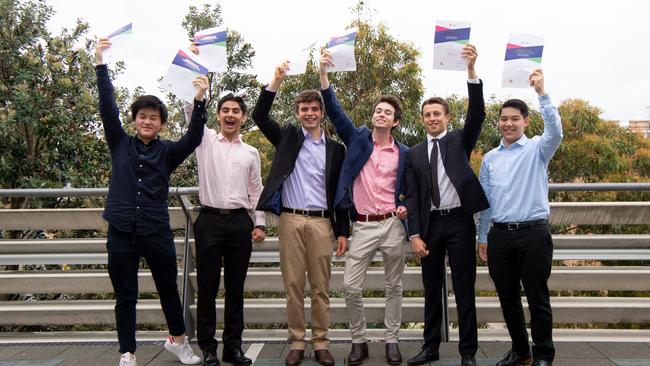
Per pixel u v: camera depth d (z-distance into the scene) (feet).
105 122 10.93
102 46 10.79
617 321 13.42
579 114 41.57
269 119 12.20
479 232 12.03
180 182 30.07
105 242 14.42
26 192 13.69
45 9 26.09
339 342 13.48
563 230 28.14
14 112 23.04
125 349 10.82
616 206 13.53
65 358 12.25
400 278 11.86
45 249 14.57
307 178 11.85
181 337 11.88
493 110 39.65
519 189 10.89
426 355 11.55
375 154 11.93
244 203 11.83
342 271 14.39
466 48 11.02
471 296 11.31
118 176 10.87
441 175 11.42
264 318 14.01
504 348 12.71
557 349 12.39
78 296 22.07
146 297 22.53
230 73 40.60
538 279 10.70
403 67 38.91
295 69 11.75
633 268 13.99
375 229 11.68
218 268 11.63
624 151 41.68
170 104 36.60
